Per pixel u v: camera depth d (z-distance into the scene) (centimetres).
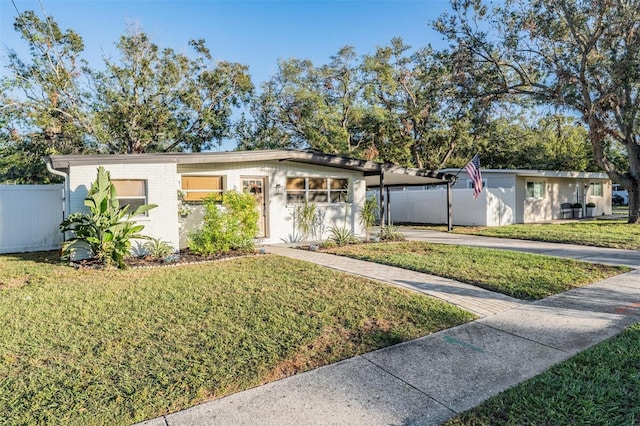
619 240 1227
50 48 2055
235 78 2445
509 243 1234
